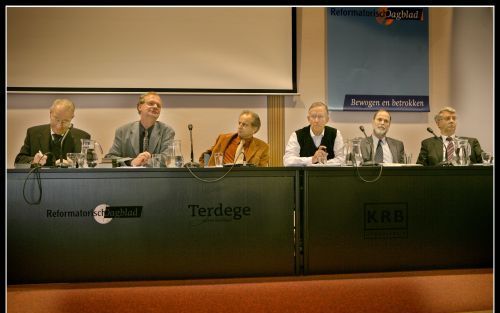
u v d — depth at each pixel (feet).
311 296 6.28
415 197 7.18
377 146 11.50
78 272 6.68
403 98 15.11
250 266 6.88
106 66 14.15
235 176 6.88
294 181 6.95
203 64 14.42
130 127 10.81
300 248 6.98
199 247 6.82
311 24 15.05
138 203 6.77
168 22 14.32
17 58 13.85
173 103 14.57
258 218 6.90
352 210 7.02
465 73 15.51
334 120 15.05
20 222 6.63
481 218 7.34
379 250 7.08
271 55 14.57
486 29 15.46
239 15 14.47
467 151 8.11
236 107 14.74
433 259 7.21
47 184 6.67
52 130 10.53
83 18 14.06
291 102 14.89
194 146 14.64
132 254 6.74
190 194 6.82
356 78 15.02
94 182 6.72
